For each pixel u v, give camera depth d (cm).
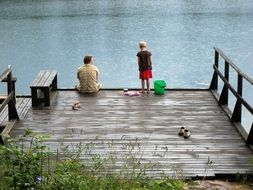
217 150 862
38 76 1246
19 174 548
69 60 3067
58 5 6575
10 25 4800
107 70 2709
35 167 560
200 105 1156
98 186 594
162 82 1259
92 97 1236
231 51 3133
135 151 854
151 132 966
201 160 812
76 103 1138
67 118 1064
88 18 5162
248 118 1647
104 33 4097
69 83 2458
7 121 1046
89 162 758
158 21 4725
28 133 661
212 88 1285
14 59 3144
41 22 4953
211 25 4347
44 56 3212
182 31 4056
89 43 3644
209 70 2623
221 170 765
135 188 615
